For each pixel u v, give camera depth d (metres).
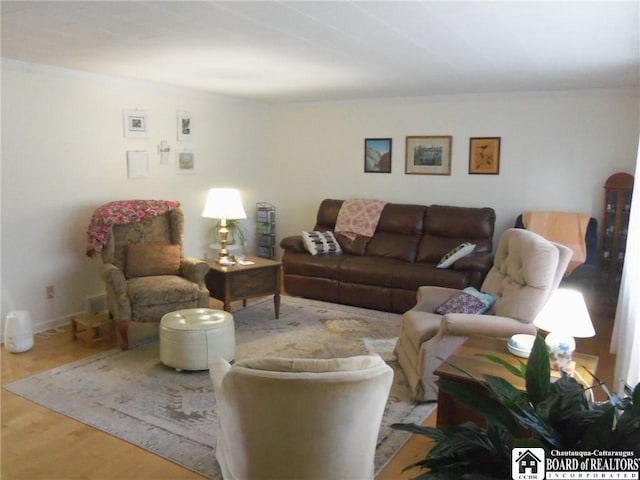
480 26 2.82
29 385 3.22
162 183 5.28
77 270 4.52
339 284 5.11
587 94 4.94
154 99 5.08
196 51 3.54
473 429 1.33
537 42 3.16
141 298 3.82
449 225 5.25
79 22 2.84
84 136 4.48
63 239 4.39
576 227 4.79
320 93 5.60
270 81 4.79
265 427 1.79
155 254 4.32
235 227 6.22
